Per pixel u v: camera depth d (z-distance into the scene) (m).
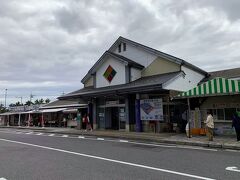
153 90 19.86
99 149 13.20
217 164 9.13
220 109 18.81
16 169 8.68
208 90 16.95
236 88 15.89
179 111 21.55
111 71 25.89
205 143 14.28
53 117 43.56
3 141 17.95
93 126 27.27
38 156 11.27
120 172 8.06
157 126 21.44
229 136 17.52
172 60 22.50
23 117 54.75
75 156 11.16
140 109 22.38
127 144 15.26
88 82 30.11
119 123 25.00
